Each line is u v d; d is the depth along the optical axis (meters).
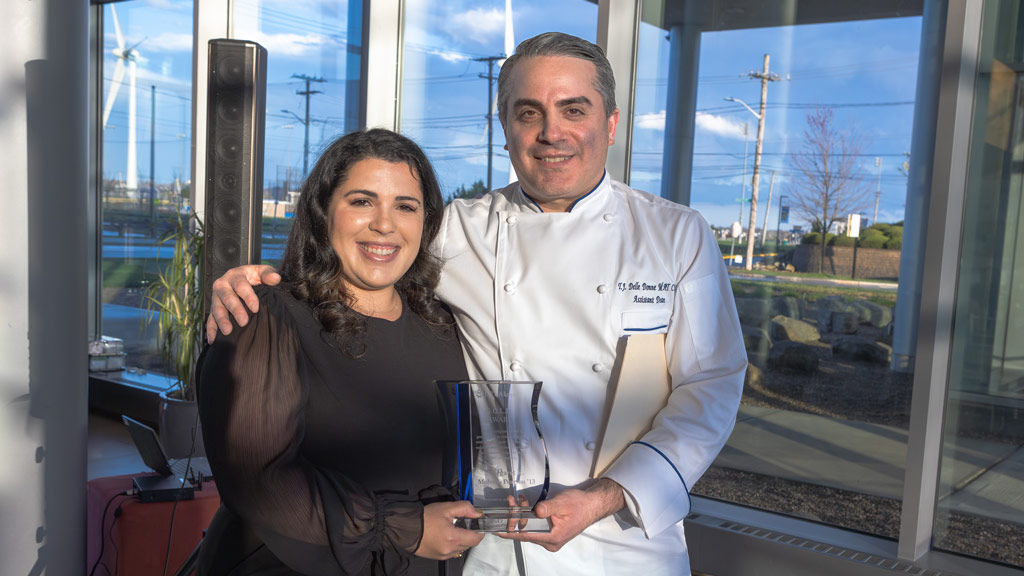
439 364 1.42
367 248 1.30
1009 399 2.67
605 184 1.54
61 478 2.29
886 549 2.79
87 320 2.37
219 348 1.18
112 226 5.29
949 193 2.60
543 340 1.46
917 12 2.74
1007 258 2.66
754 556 2.88
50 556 2.28
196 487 2.71
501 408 1.24
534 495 1.24
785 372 3.08
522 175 1.48
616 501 1.31
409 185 1.33
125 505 2.54
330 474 1.17
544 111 1.41
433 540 1.15
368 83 4.27
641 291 1.46
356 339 1.29
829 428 2.98
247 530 1.26
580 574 1.45
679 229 1.50
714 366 1.45
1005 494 2.68
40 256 2.21
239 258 2.73
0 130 2.13
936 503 2.80
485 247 1.53
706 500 3.23
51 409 2.26
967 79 2.62
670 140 3.27
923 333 2.66
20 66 2.15
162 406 3.84
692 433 1.37
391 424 1.28
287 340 1.20
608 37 3.21
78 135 2.28
